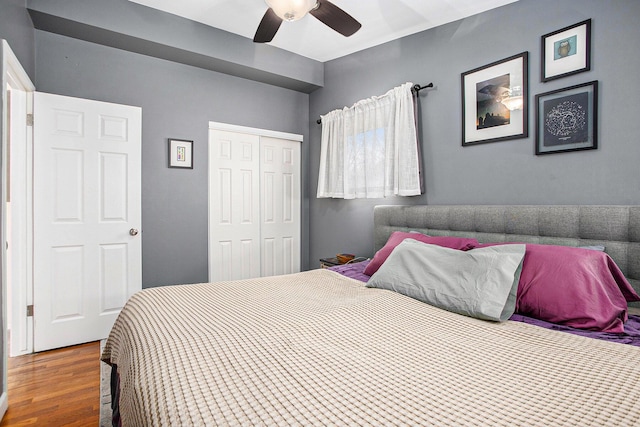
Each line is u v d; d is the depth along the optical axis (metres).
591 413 0.74
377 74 3.27
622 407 0.76
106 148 2.79
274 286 1.96
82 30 2.59
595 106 1.97
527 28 2.27
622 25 1.88
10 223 2.55
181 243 3.25
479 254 1.68
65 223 2.63
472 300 1.47
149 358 1.01
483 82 2.49
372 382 0.87
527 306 1.54
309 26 2.97
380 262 2.29
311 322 1.33
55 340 2.59
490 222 2.33
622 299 1.47
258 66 3.34
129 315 1.52
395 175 2.89
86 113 2.71
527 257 1.66
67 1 2.43
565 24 2.09
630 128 1.86
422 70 2.89
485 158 2.49
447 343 1.15
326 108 3.84
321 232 3.98
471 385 0.86
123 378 1.16
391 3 2.53
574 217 1.96
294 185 4.09
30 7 2.32
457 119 2.65
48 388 2.00
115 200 2.83
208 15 2.88
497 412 0.74
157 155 3.11
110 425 1.65
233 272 3.62
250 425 0.69
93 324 2.74
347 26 2.26
